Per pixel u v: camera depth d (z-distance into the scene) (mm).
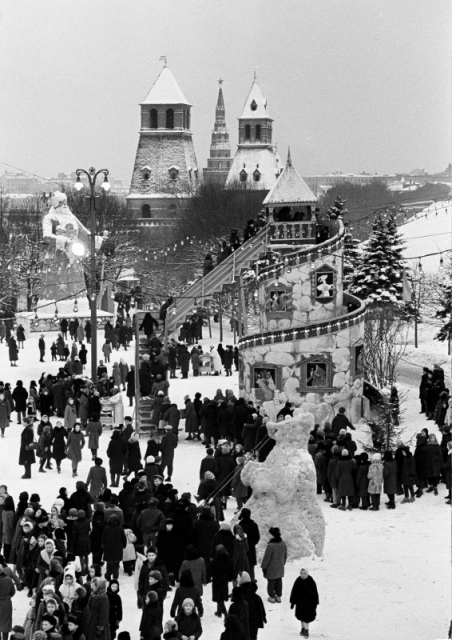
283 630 23594
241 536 25016
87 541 26250
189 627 20641
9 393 44000
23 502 27125
